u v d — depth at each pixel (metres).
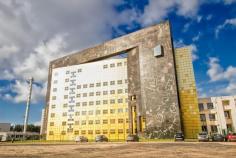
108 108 72.12
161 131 56.19
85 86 78.81
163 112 57.53
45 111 83.31
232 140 38.66
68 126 76.31
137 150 20.34
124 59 75.50
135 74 67.50
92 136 71.31
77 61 84.81
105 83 75.69
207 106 67.19
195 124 55.50
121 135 66.94
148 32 67.62
